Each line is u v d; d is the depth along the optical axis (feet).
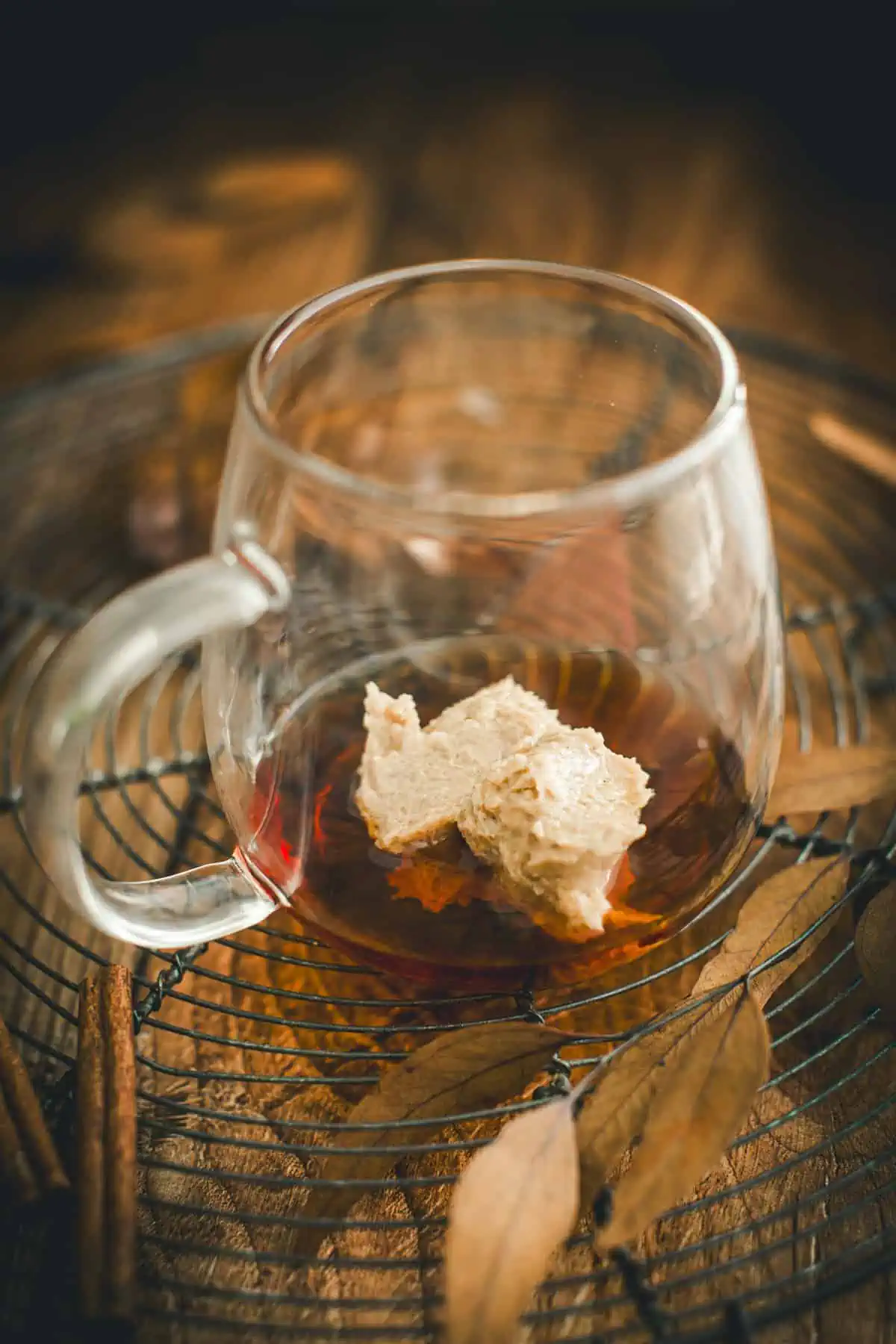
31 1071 0.93
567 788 0.83
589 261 1.83
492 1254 0.72
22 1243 0.82
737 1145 0.81
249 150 2.16
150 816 1.10
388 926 0.83
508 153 2.15
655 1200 0.75
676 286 1.76
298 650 0.88
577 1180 0.76
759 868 1.02
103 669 0.76
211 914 0.87
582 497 0.76
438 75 2.45
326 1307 0.81
